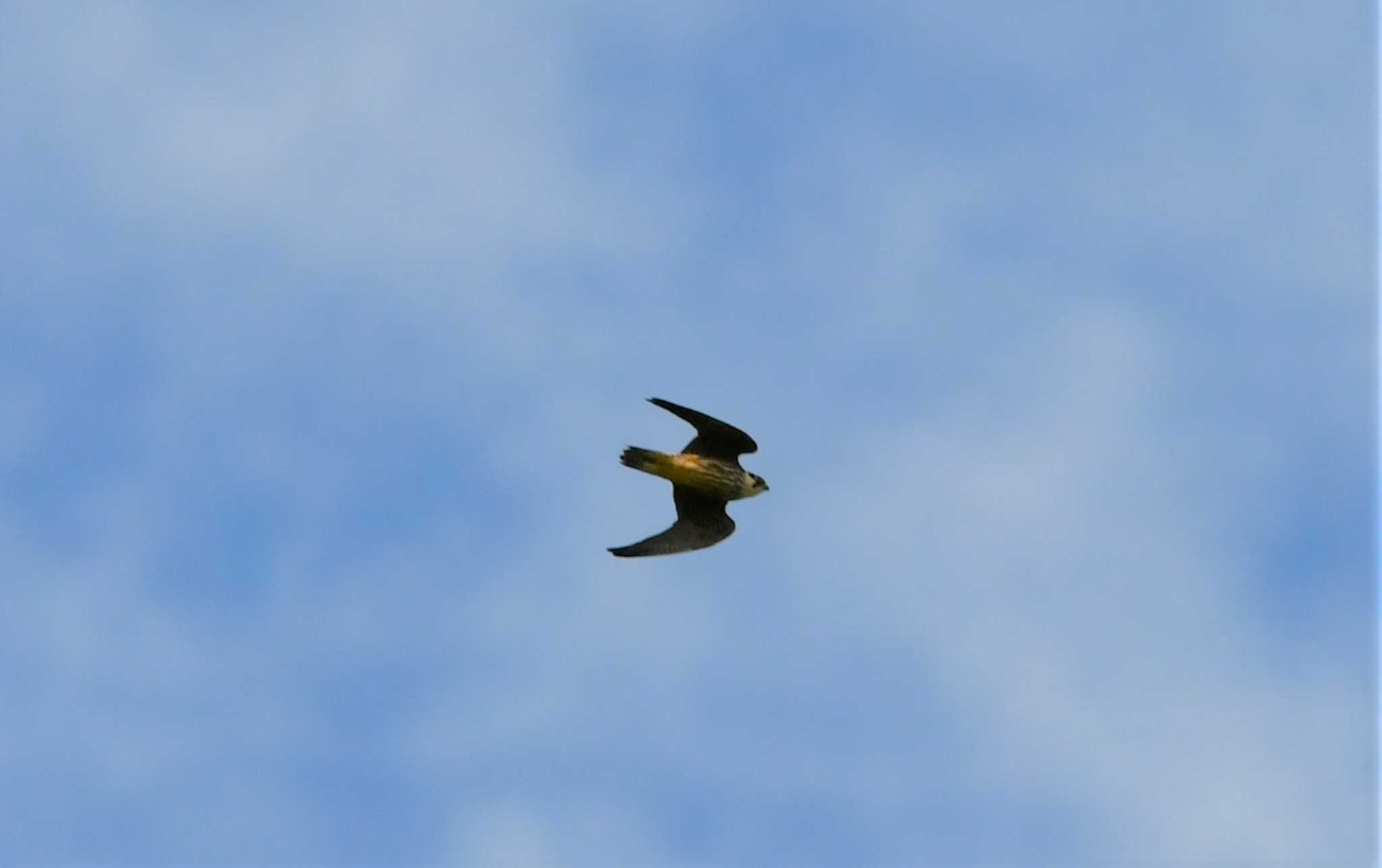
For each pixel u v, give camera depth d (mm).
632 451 30359
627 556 30500
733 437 30156
